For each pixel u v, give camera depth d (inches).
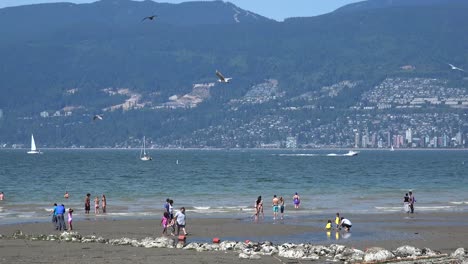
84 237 5413.4
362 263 4291.3
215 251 4746.6
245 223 6584.6
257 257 4471.0
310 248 4766.2
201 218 7062.0
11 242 5152.6
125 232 5935.0
